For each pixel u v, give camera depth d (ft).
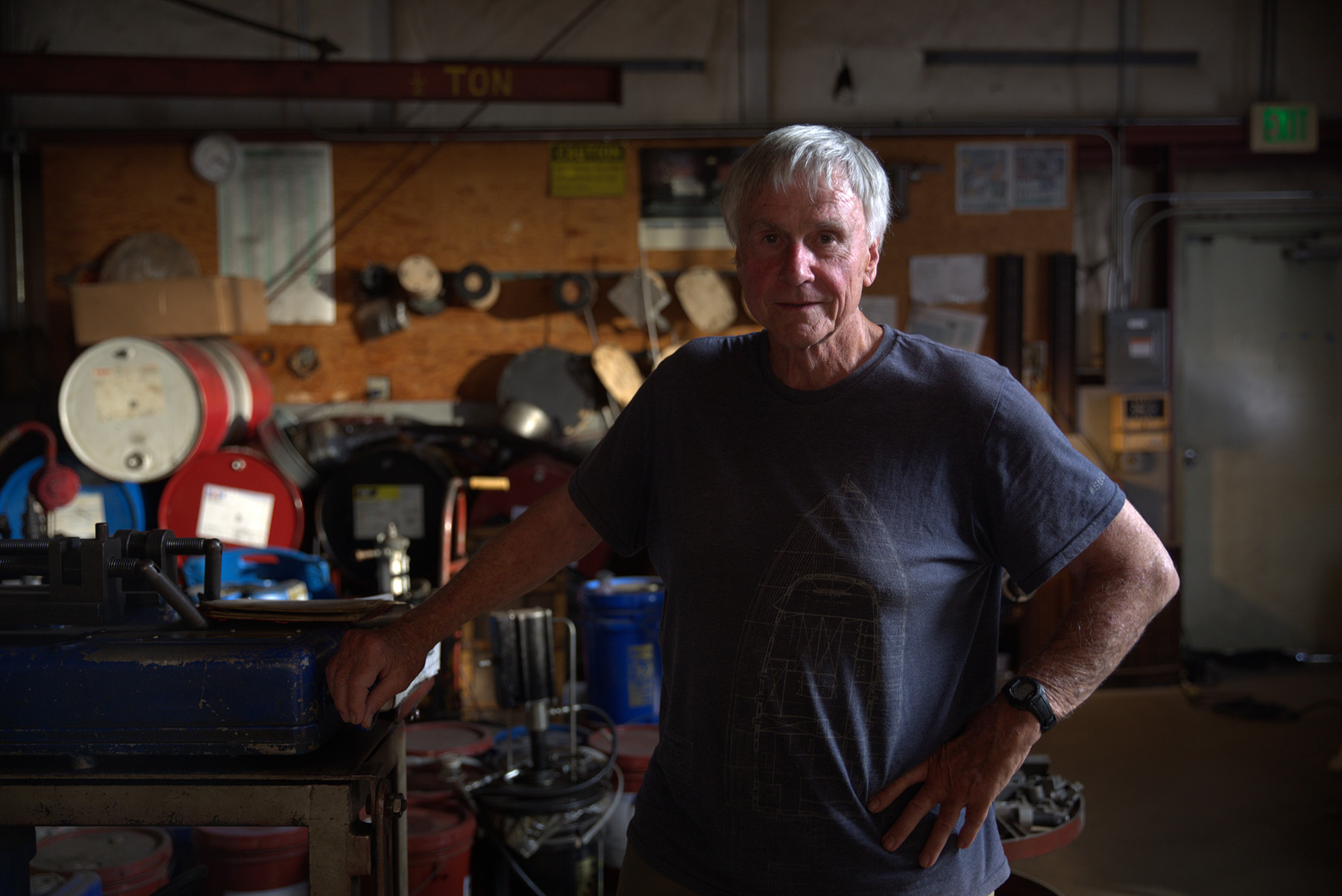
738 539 4.15
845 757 4.01
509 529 4.83
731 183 4.20
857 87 16.97
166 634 4.73
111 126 16.07
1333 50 17.49
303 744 4.36
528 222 16.34
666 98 16.75
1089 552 4.15
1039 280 16.94
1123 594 4.06
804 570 4.04
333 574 14.58
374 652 4.30
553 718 12.09
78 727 4.35
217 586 5.18
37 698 4.34
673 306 16.58
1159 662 16.79
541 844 8.12
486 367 16.39
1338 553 18.45
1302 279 18.34
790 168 3.98
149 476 13.33
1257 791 12.19
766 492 4.15
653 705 11.21
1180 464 18.42
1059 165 16.93
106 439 13.32
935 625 4.09
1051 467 4.03
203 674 4.32
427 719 12.59
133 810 4.39
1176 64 17.35
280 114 16.33
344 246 16.14
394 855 5.16
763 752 4.05
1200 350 18.38
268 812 4.37
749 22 16.80
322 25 16.29
